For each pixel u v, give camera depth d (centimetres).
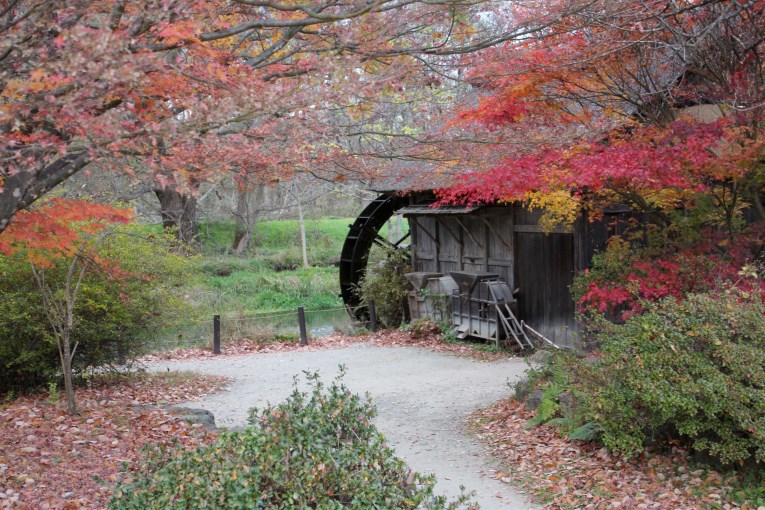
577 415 786
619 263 909
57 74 413
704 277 755
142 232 1120
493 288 1488
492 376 1229
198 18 564
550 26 721
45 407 870
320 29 631
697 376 629
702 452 672
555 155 736
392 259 1955
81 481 609
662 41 805
